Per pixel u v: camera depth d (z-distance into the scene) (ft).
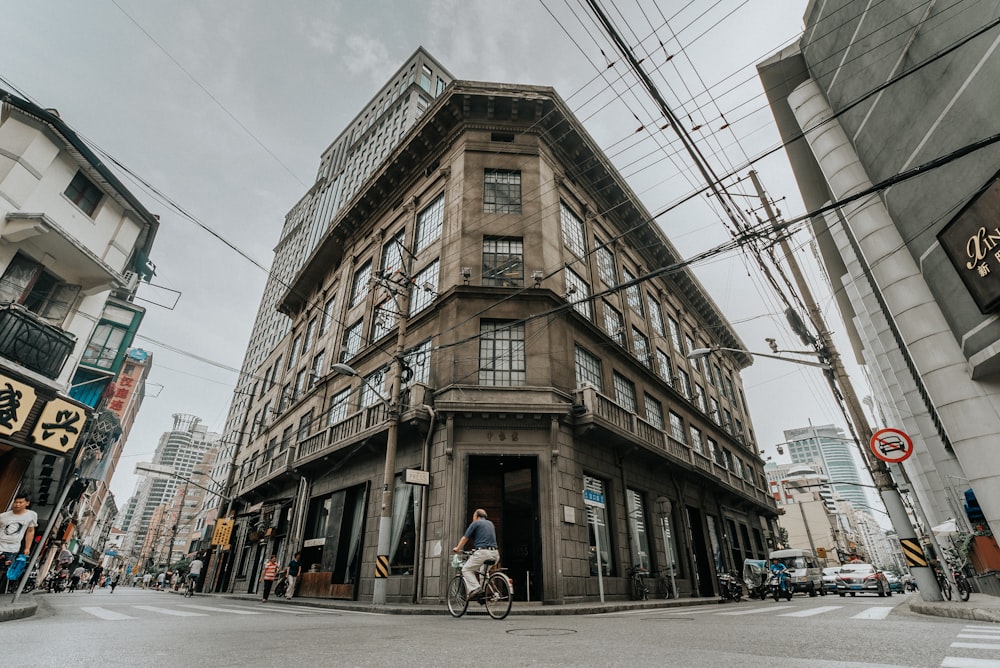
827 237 69.15
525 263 53.72
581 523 43.32
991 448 28.66
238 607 31.50
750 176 39.17
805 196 60.75
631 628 18.26
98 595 55.26
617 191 74.02
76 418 42.11
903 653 11.03
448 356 48.80
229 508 95.04
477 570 24.68
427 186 66.39
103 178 46.73
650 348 73.87
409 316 58.23
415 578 40.11
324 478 60.85
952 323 30.81
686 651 11.95
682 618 24.06
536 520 41.04
